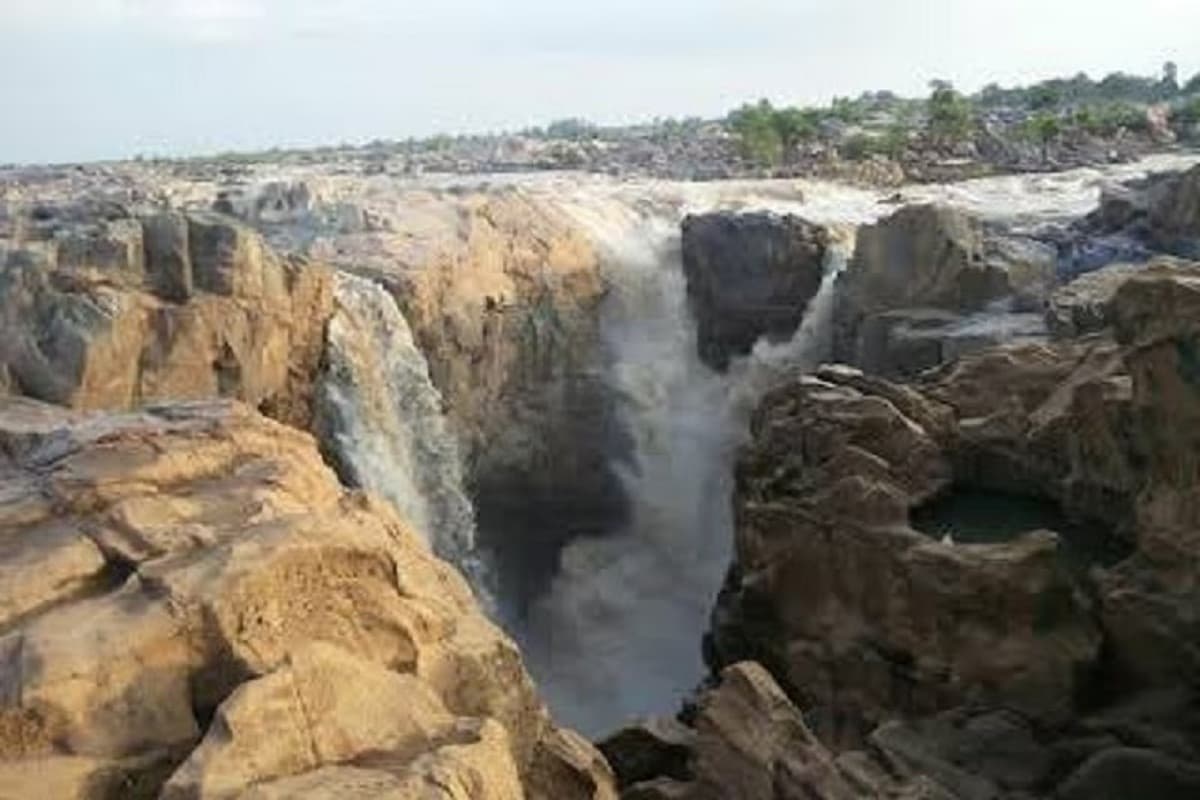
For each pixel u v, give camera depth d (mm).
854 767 22641
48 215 34062
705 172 84250
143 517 16453
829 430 33031
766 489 33750
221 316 30875
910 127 108688
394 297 39344
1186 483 25859
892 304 42375
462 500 39625
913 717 27703
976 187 65188
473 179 69938
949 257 41531
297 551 15258
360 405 35750
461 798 12484
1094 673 26297
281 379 33375
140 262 30734
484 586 43750
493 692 16906
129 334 28969
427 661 16156
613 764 24266
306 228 43750
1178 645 25125
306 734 13266
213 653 14312
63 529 16484
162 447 18609
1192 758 23516
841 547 30062
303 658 13742
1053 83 169875
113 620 14234
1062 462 31391
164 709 13828
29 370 27828
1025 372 34000
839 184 70250
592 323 47562
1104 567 27859
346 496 19156
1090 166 78250
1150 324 26078
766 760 20812
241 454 19109
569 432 46781
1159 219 43156
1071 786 22984
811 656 30141
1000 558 26875
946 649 27516
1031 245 43812
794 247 46281
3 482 18297
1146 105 133375
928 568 27828
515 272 44688
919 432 32594
